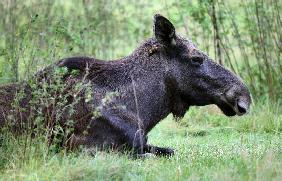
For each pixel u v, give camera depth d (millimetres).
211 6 23000
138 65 16547
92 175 14055
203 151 17047
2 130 15273
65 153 15133
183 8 23578
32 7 23453
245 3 24266
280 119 20719
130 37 26500
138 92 16375
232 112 16859
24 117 15719
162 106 16688
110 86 16266
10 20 22859
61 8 25078
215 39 23234
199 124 21312
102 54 24828
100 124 15930
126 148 16141
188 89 16688
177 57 16641
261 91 22797
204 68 16625
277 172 14008
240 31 24500
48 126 15305
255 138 18875
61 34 19406
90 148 15820
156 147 16672
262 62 23109
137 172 14648
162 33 16594
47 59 17547
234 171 14094
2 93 15992
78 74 16172
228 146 17703
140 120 16359
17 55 18234
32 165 14477
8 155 14984
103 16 25547
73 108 15781
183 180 13969
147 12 27453
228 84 16656
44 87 15281
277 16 22938
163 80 16594
